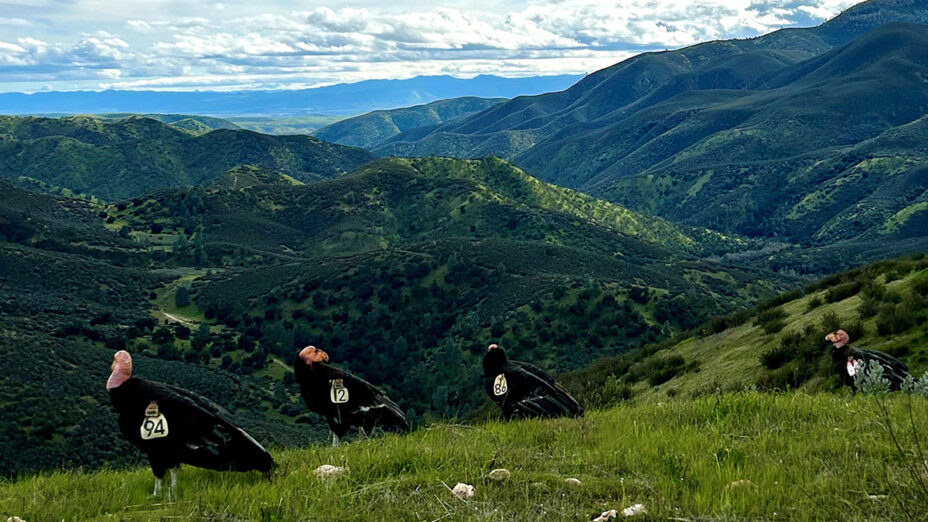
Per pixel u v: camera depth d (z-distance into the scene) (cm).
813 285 2561
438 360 14050
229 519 582
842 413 855
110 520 593
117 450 7162
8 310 14925
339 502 610
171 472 738
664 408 1070
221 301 19412
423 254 19838
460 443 868
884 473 561
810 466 619
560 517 534
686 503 541
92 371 9850
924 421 726
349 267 19700
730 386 1750
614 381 2570
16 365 9088
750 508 515
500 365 1169
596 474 674
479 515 541
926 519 454
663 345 2909
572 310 14762
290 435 8394
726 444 744
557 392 1149
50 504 661
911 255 2259
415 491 629
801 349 1636
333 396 1026
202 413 705
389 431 1080
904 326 1466
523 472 676
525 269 19188
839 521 476
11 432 7150
